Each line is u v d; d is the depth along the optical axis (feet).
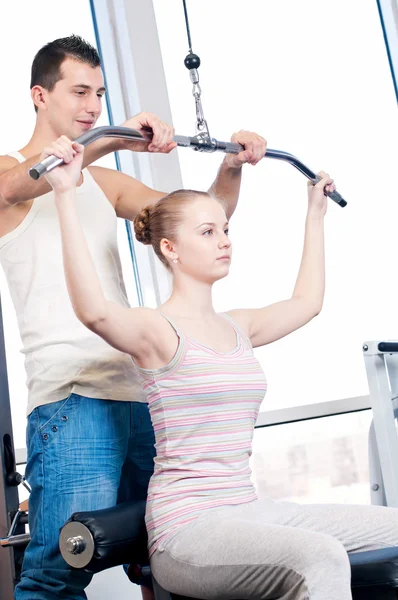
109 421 5.46
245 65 9.39
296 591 4.03
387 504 7.56
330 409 9.19
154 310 5.09
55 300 5.51
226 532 4.44
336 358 9.41
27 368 5.57
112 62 8.71
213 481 4.86
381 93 10.00
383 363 7.64
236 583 4.28
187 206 5.39
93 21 8.73
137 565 5.48
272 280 9.27
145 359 5.02
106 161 8.68
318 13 9.82
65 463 5.29
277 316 5.79
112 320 4.75
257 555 4.20
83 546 4.62
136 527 4.82
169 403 4.93
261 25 9.53
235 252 9.17
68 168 4.69
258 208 9.31
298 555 4.05
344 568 4.02
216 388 4.94
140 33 8.71
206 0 9.32
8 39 8.39
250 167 9.34
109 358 5.52
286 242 9.37
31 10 8.52
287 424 9.18
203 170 9.09
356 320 9.56
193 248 5.31
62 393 5.40
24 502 6.46
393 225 9.88
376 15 10.09
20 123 8.32
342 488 9.29
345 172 9.75
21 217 5.60
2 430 6.13
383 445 7.54
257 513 4.79
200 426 4.92
